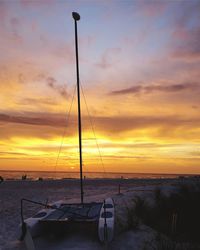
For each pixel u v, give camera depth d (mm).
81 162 13180
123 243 8969
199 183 16266
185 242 8961
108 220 9086
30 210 15727
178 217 11234
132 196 19422
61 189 29641
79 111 13625
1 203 18438
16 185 34906
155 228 10555
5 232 10844
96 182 44312
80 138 13375
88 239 9516
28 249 8594
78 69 13938
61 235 9797
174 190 16703
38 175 89500
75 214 9977
